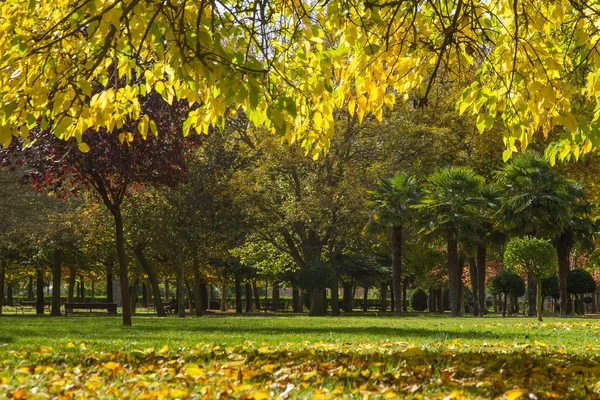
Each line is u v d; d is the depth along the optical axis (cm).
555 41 832
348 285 5550
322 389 478
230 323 1948
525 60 716
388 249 4647
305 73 718
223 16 666
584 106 1688
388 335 1265
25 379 530
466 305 5741
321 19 708
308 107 744
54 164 1504
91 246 3462
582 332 1405
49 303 4481
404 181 3316
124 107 725
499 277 3606
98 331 1438
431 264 5134
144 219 3008
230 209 3225
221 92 631
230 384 493
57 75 654
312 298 3972
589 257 3950
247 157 3512
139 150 1533
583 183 3275
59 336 1235
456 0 753
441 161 3609
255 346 931
